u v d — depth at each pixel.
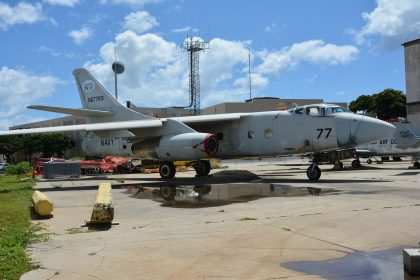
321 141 18.39
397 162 40.75
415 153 29.55
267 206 11.10
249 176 23.34
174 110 75.38
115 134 21.22
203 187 17.09
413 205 10.65
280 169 32.56
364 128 17.58
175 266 5.82
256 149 20.39
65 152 82.25
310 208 10.52
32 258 6.31
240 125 20.83
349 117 17.97
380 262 5.86
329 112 18.44
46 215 10.48
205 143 19.02
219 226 8.49
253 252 6.46
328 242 6.96
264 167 37.34
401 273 5.41
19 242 7.28
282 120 19.55
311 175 19.02
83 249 6.87
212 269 5.66
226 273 5.48
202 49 67.75
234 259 6.11
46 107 20.66
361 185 16.38
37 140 75.69
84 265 5.93
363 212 9.66
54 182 23.70
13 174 37.50
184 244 7.04
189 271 5.59
